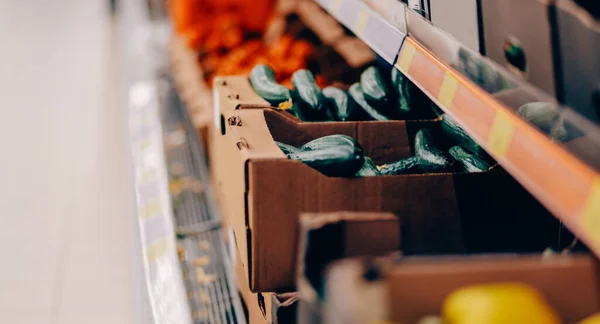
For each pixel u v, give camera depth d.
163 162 2.64
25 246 2.84
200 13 3.68
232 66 3.02
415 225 1.24
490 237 1.26
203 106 2.75
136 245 2.14
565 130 0.85
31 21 7.46
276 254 1.23
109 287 2.53
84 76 5.38
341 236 1.05
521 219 1.27
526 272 0.83
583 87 0.83
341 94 1.80
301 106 1.75
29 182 3.48
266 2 3.66
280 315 1.17
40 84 5.21
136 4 5.72
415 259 0.82
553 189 0.82
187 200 2.44
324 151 1.31
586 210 0.76
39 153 3.87
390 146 1.64
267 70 1.83
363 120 1.78
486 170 1.34
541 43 0.90
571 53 0.86
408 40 1.29
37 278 2.60
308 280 0.94
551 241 1.29
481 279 0.82
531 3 0.92
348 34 2.92
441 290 0.80
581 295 0.83
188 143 2.96
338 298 0.80
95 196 3.30
